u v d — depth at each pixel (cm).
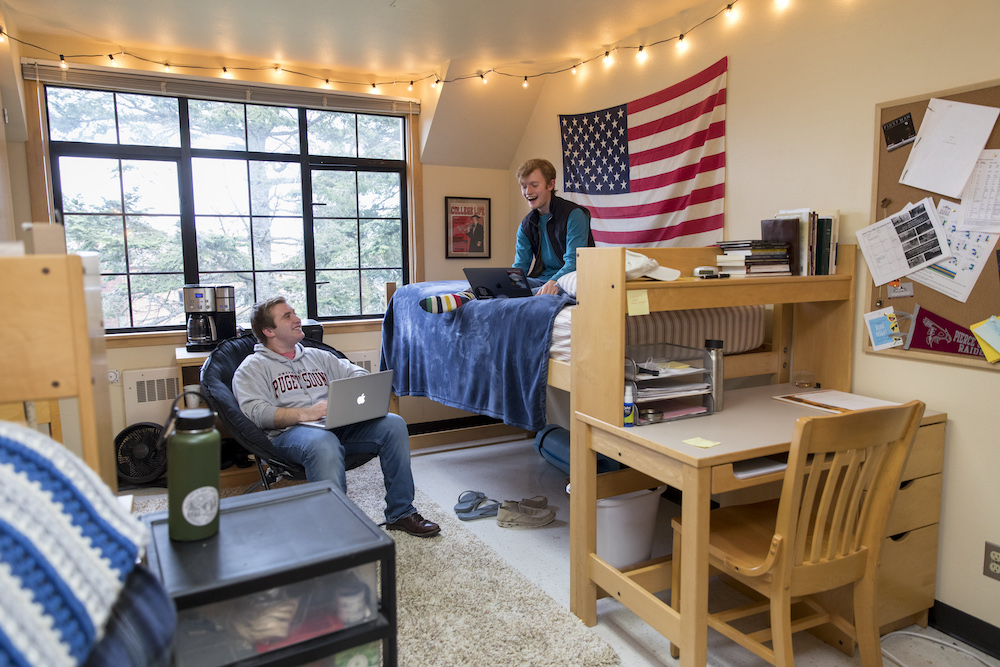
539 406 234
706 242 294
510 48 358
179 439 104
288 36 336
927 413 203
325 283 420
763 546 169
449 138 421
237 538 106
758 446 165
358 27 322
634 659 186
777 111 254
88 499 74
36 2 287
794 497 148
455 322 288
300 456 235
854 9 223
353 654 106
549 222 297
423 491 316
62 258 85
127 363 352
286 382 262
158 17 307
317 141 409
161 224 374
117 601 73
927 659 190
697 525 158
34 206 338
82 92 351
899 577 197
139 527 77
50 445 75
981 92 187
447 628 193
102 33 331
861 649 174
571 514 210
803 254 221
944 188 197
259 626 98
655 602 175
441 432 390
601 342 191
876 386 222
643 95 329
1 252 89
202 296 338
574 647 185
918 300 207
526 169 292
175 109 371
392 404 356
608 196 359
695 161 297
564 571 236
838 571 163
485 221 454
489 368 264
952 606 203
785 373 255
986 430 192
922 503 199
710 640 198
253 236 398
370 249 431
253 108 390
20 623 59
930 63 200
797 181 248
